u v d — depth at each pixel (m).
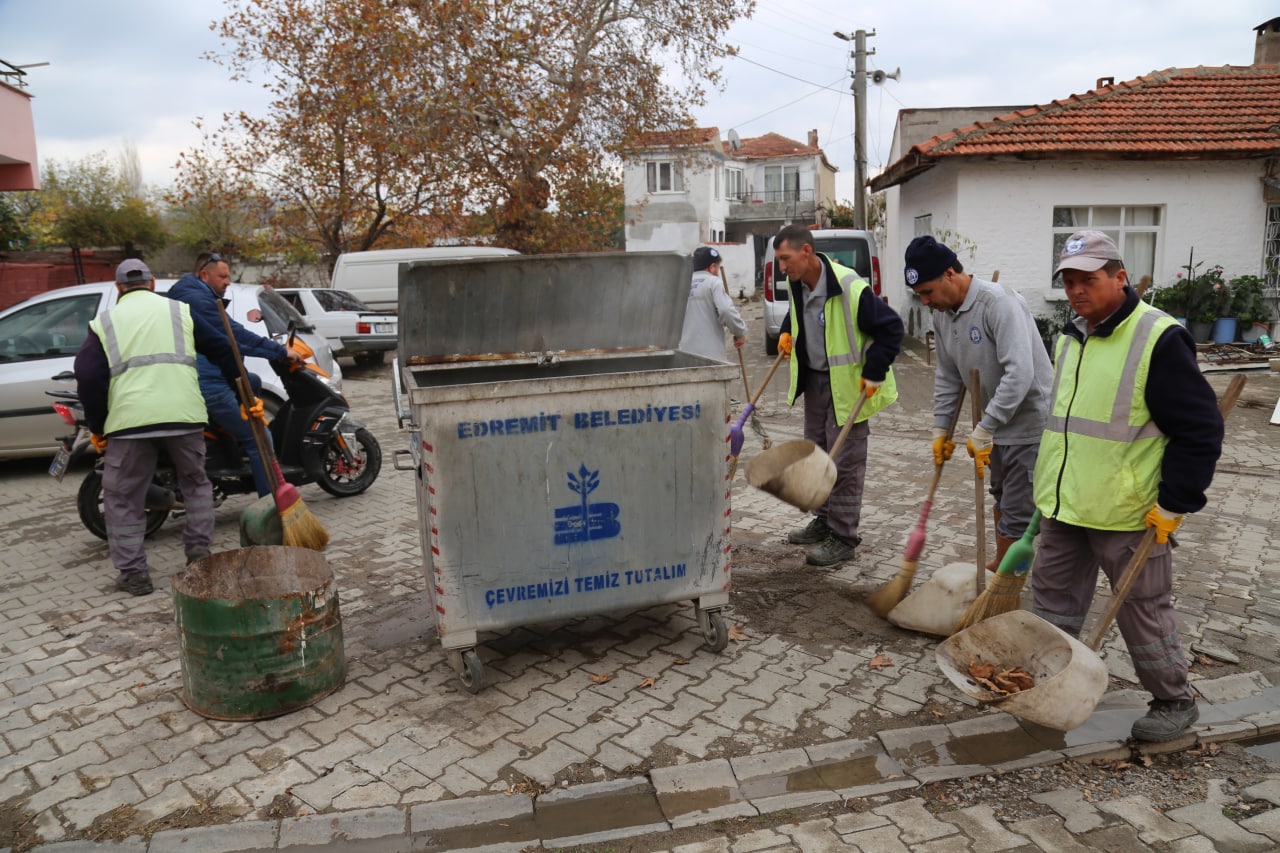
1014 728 3.25
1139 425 2.82
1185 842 2.59
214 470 5.80
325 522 6.18
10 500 7.08
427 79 19.14
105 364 4.57
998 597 3.41
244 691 3.39
